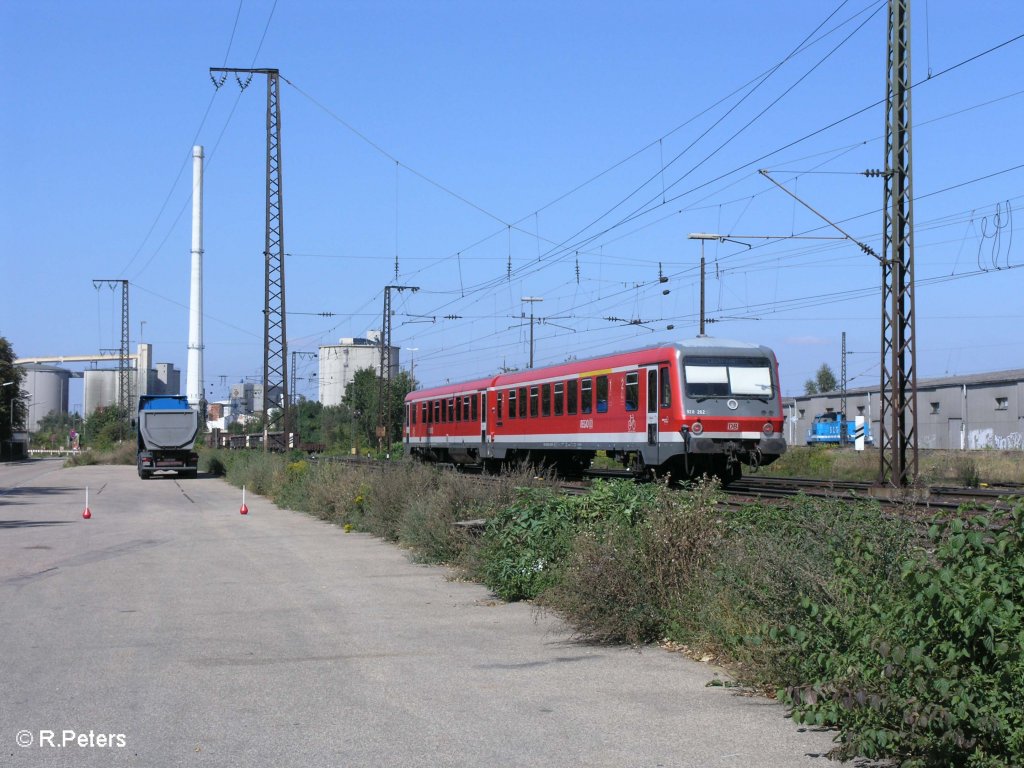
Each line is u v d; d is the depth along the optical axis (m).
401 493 19.25
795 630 6.71
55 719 6.86
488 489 15.67
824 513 8.70
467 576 13.26
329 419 102.00
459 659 8.65
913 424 23.42
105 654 8.88
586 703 7.19
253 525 21.69
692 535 9.63
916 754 5.50
